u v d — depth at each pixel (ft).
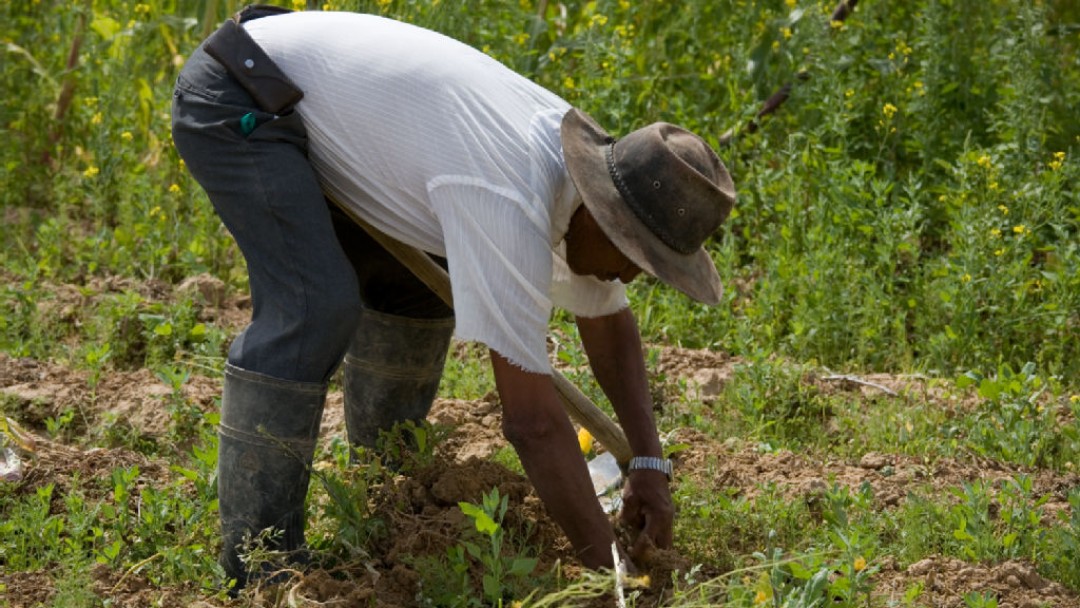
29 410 26.00
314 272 18.38
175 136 19.03
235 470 18.83
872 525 22.00
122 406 26.11
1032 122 36.11
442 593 18.65
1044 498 21.81
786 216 34.76
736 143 37.19
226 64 18.42
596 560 17.99
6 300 30.25
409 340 22.30
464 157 17.40
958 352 30.68
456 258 17.24
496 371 17.54
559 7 44.47
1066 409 28.07
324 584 18.76
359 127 18.16
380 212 18.60
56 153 40.09
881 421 26.89
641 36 41.14
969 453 25.68
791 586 18.67
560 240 18.39
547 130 17.84
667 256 17.22
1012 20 40.11
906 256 35.32
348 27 18.84
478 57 18.61
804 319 31.40
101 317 29.78
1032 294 33.01
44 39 42.86
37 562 20.07
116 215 37.68
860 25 40.47
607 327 20.68
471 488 20.76
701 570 20.42
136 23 39.63
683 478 22.84
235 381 18.65
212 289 32.35
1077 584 20.65
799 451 26.37
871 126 39.52
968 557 21.12
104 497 22.24
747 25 40.16
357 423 22.97
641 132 17.44
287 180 18.24
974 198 34.42
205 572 19.86
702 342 31.96
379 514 20.53
